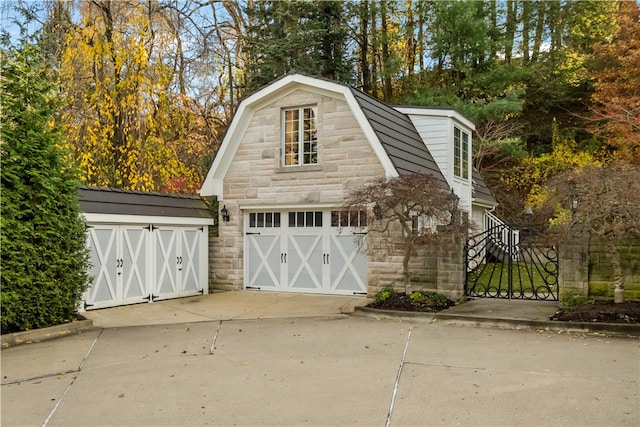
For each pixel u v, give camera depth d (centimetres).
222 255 1481
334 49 2428
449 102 2284
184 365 720
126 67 1625
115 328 1002
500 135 2348
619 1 2170
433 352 766
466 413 521
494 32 2466
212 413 532
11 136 912
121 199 1246
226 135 1451
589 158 2230
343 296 1333
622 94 1942
